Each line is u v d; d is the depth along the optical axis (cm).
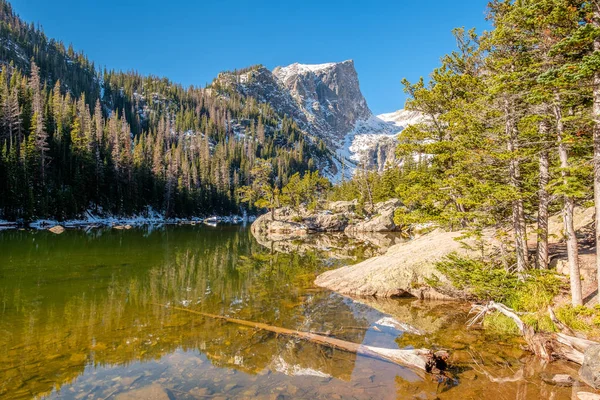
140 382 655
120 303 1227
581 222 1619
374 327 1002
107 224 5862
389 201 6303
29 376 677
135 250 2788
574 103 917
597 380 638
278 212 6688
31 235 3709
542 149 1033
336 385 652
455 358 782
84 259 2231
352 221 6084
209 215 9775
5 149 5075
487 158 1168
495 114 1204
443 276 1350
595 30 745
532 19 917
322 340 888
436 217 1706
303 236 4934
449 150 1633
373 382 665
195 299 1310
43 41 18438
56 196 5525
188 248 3086
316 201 7631
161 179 8288
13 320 1016
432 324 1034
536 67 962
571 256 928
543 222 1141
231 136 18138
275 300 1312
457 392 629
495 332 955
